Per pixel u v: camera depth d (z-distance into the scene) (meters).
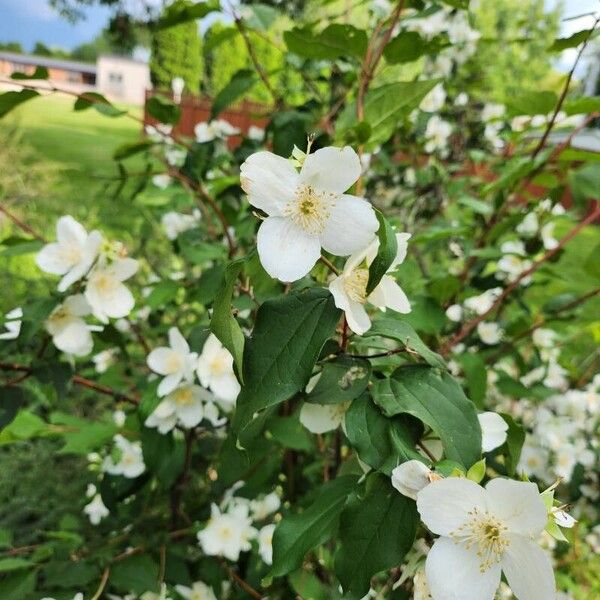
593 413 0.49
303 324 0.18
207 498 0.38
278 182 0.17
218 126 0.43
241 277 0.29
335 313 0.18
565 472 0.43
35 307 0.27
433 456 0.19
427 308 0.33
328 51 0.30
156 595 0.30
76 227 0.29
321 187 0.17
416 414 0.17
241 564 0.36
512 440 0.21
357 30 0.28
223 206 0.42
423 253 0.49
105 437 0.32
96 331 0.30
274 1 0.69
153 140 0.41
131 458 0.35
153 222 0.64
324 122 0.38
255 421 0.21
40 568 0.30
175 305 0.49
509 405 0.51
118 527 0.36
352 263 0.17
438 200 0.52
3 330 0.29
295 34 0.29
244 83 0.39
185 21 0.36
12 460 0.49
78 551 0.32
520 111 0.36
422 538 0.19
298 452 0.39
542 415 0.46
